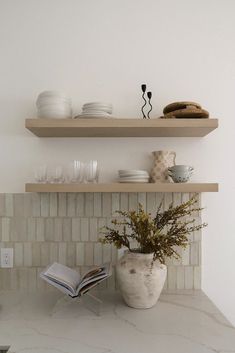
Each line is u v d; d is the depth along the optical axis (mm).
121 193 1527
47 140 1558
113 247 1524
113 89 1566
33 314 1233
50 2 1562
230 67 1563
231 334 1058
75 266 1524
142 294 1242
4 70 1555
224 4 1561
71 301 1360
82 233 1526
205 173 1559
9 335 1054
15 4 1557
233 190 1558
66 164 1555
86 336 1042
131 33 1562
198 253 1524
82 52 1563
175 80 1565
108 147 1561
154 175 1452
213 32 1568
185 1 1559
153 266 1241
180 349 956
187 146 1561
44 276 1242
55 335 1051
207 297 1425
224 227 1558
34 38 1561
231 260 1555
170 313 1234
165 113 1457
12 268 1522
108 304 1337
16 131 1553
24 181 1548
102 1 1562
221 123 1561
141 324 1135
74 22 1561
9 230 1525
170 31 1564
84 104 1418
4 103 1553
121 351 944
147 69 1564
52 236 1525
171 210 1288
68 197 1529
